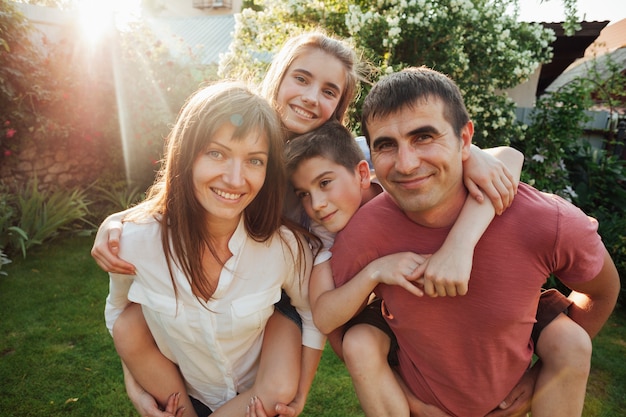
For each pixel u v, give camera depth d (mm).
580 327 1356
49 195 5875
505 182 1259
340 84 1979
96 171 6410
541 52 5539
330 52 1948
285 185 1437
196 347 1453
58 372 2994
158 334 1478
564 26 5488
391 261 1291
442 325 1314
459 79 4828
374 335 1399
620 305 4242
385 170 1230
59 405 2689
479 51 4984
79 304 3949
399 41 4625
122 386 2877
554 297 1461
